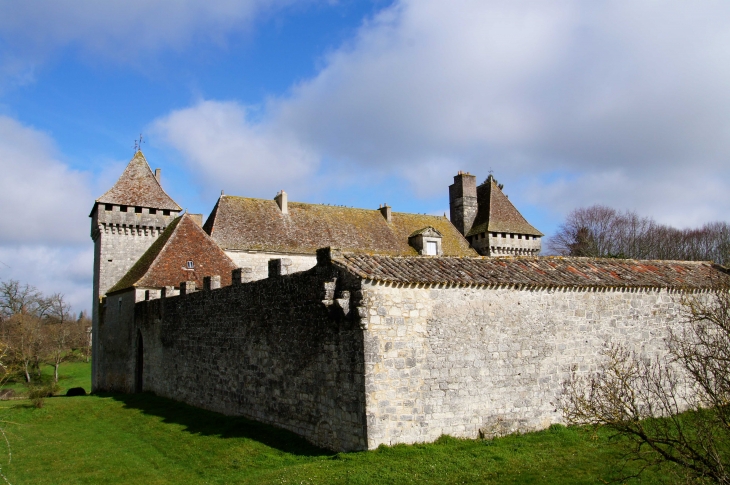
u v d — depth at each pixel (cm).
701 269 1956
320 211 4003
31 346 4869
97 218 3681
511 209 4950
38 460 1588
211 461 1412
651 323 1681
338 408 1333
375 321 1277
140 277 2873
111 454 1627
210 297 2070
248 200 3788
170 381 2388
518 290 1491
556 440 1343
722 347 968
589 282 1595
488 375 1403
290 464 1284
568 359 1528
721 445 954
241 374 1817
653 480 1075
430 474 1094
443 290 1381
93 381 3647
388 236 4078
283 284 1612
